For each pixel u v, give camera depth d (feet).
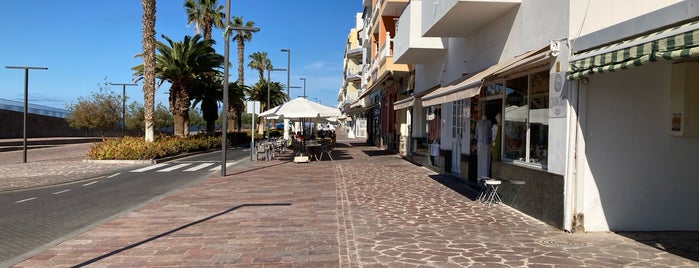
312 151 72.18
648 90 22.44
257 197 33.99
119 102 144.77
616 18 22.70
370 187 38.73
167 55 97.09
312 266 17.48
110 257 18.92
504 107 31.65
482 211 27.68
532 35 27.04
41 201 35.35
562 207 22.48
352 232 22.71
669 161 22.59
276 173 51.47
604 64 18.26
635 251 19.04
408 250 19.40
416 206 29.55
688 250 19.21
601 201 22.26
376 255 18.76
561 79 22.50
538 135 26.23
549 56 22.77
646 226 22.56
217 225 24.62
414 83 66.69
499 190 30.99
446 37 43.29
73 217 28.76
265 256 18.81
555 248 19.49
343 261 18.06
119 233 22.99
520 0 29.07
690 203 22.71
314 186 39.93
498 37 33.04
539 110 26.11
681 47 14.20
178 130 101.19
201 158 79.87
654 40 15.53
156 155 72.90
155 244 20.85
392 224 24.36
